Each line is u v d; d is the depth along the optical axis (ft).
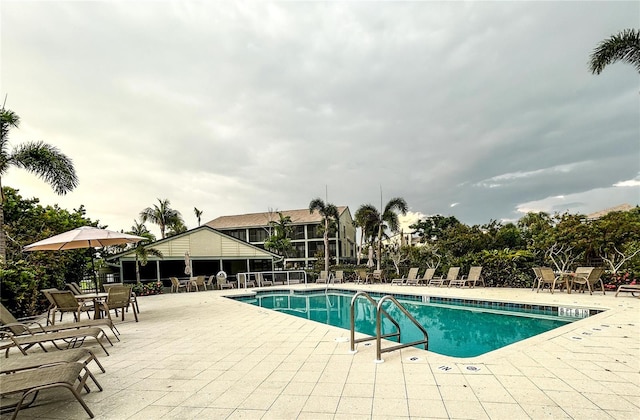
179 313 29.78
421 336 24.14
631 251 36.58
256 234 128.67
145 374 12.82
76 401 10.31
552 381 10.95
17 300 28.50
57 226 52.60
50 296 22.34
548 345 15.25
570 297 31.45
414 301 40.34
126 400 10.32
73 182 42.32
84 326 17.54
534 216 72.13
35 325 26.73
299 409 9.33
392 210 77.25
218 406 9.71
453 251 57.93
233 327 22.29
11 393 8.31
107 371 13.29
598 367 12.25
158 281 58.59
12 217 48.55
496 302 31.94
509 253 46.39
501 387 10.53
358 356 14.46
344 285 57.67
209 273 84.89
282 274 68.18
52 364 10.63
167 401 10.16
